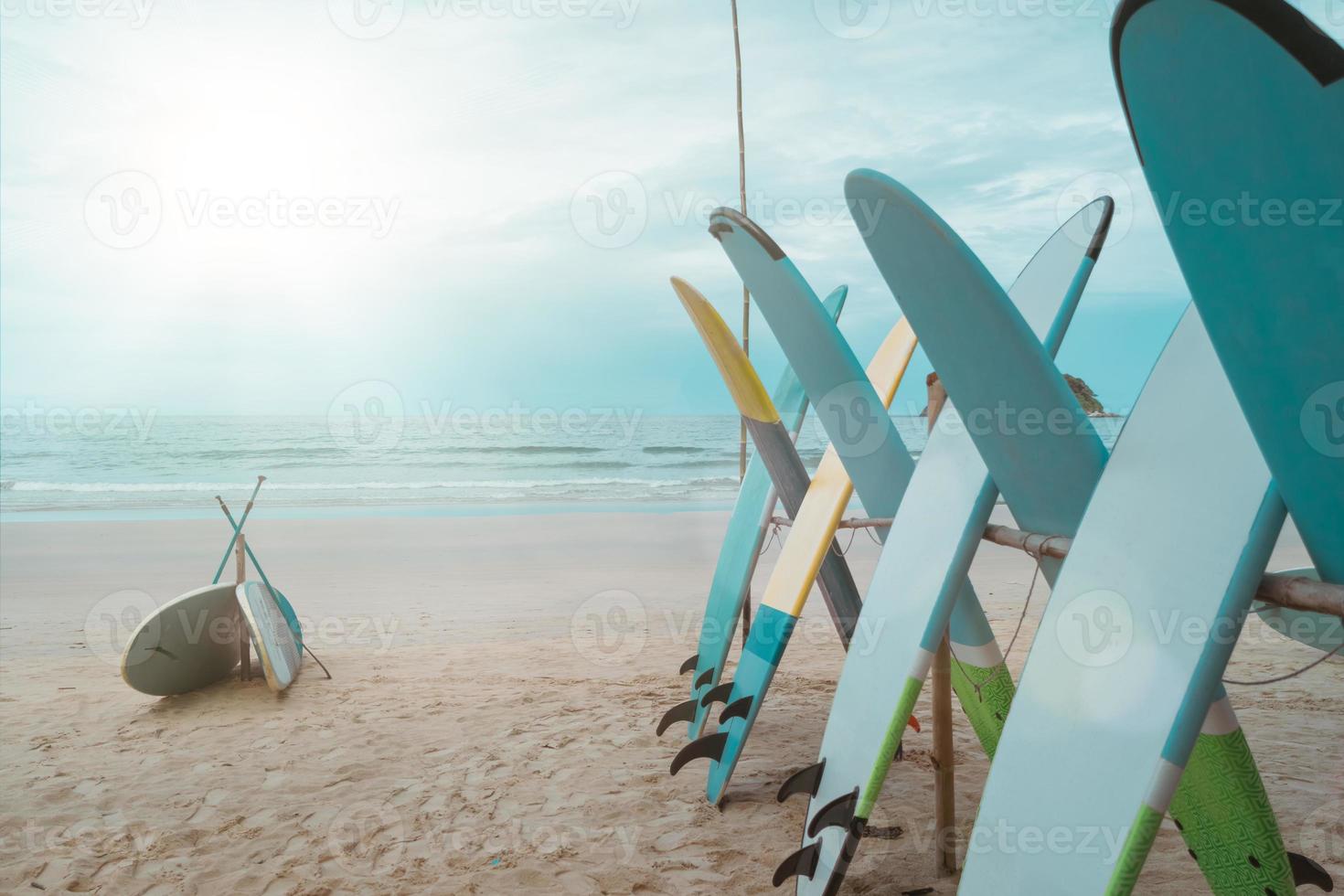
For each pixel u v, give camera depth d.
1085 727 1.22
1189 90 0.83
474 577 8.10
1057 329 1.88
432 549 10.07
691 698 3.79
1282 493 1.00
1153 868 2.26
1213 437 1.20
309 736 3.60
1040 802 1.25
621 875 2.31
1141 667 1.15
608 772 3.13
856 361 2.36
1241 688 4.05
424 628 5.90
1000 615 5.93
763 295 2.40
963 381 1.57
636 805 2.82
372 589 7.46
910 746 3.35
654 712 3.90
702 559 9.27
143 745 3.51
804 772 2.14
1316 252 0.81
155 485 19.72
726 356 2.88
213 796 2.95
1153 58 0.84
